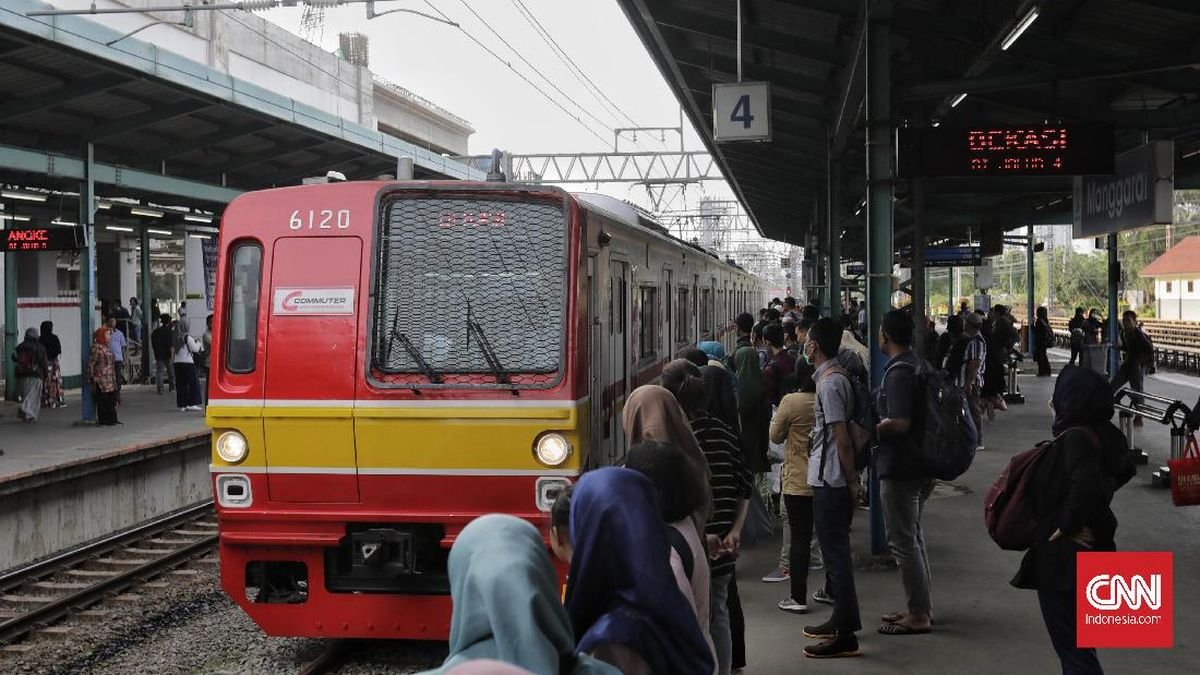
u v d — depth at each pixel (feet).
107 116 60.90
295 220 22.52
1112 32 36.06
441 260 22.36
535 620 6.40
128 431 56.70
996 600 25.39
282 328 22.22
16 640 26.63
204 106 59.82
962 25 31.14
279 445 22.09
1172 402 38.17
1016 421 60.54
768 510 33.96
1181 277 199.52
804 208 114.32
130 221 87.61
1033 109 39.06
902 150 31.27
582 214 22.82
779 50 43.80
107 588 31.53
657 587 8.36
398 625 22.03
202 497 50.39
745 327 36.42
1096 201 43.04
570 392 21.59
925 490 23.20
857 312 104.37
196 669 23.41
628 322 30.25
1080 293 242.99
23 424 60.39
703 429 18.04
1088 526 16.05
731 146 74.95
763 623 23.93
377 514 21.84
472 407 21.58
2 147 53.93
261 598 22.49
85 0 81.76
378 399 21.75
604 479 8.73
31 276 93.35
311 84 127.54
